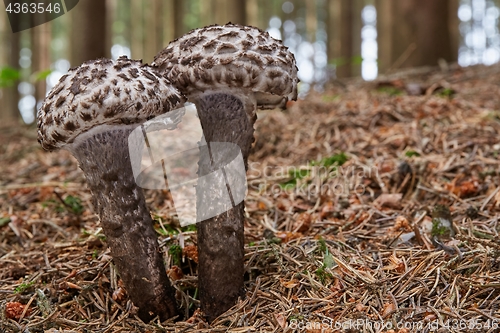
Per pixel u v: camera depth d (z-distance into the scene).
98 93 1.97
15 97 12.56
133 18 21.30
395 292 2.38
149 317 2.33
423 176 3.75
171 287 2.39
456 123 4.65
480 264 2.45
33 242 3.46
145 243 2.25
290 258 2.74
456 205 3.35
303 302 2.38
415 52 8.05
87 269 2.75
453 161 3.93
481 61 8.50
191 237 3.03
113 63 2.11
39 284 2.71
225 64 2.12
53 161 5.38
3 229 3.63
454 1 15.12
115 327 2.31
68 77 2.10
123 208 2.20
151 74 2.12
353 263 2.65
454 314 2.12
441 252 2.61
